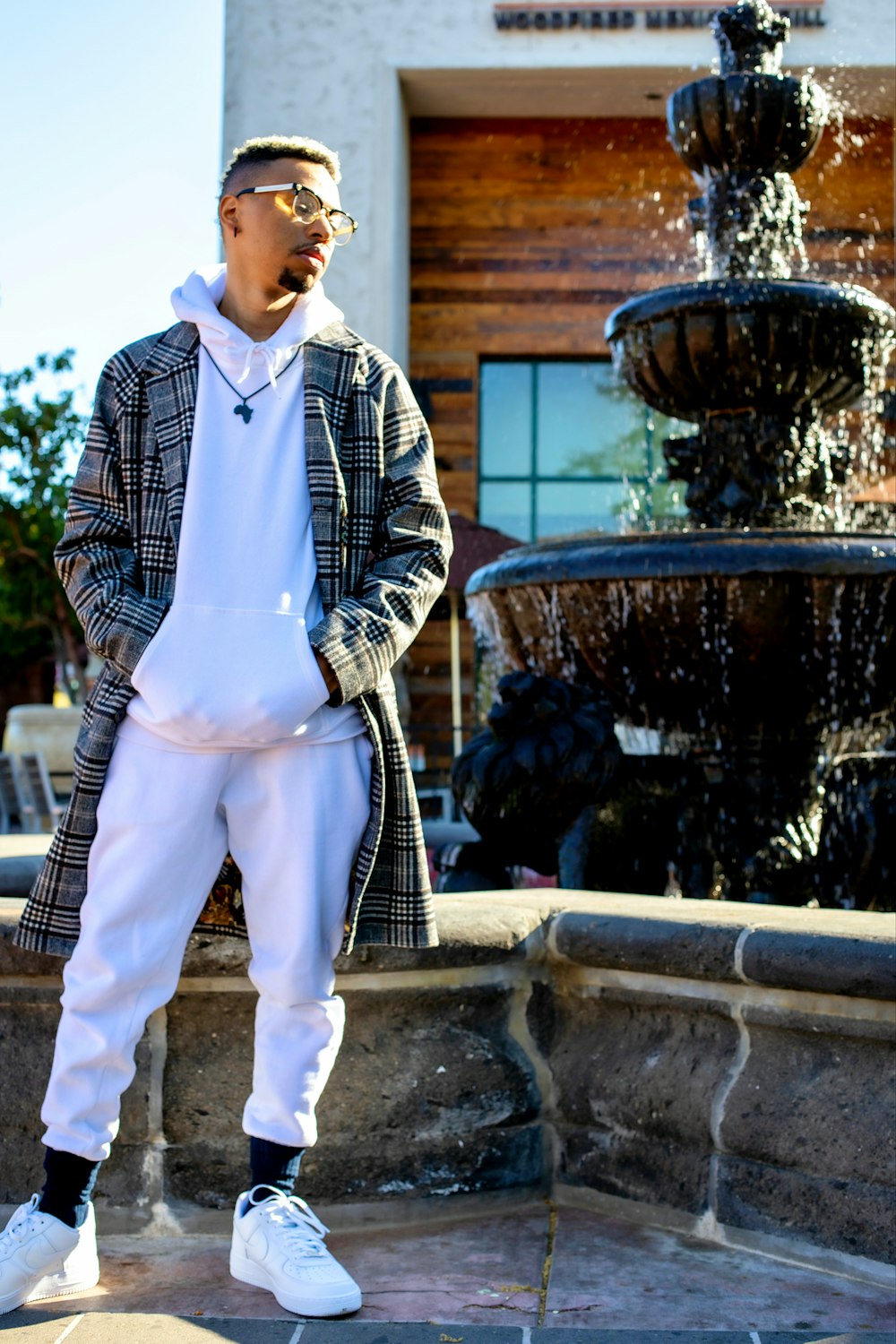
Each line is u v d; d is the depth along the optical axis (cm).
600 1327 200
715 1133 237
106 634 198
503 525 1402
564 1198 258
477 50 1319
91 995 202
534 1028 263
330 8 1317
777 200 461
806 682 385
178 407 207
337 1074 244
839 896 402
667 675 393
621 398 1406
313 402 209
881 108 1301
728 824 414
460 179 1415
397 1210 246
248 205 208
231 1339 195
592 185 1411
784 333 409
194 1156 241
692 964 237
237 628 197
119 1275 221
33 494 1712
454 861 394
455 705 1060
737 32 469
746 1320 202
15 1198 240
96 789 204
